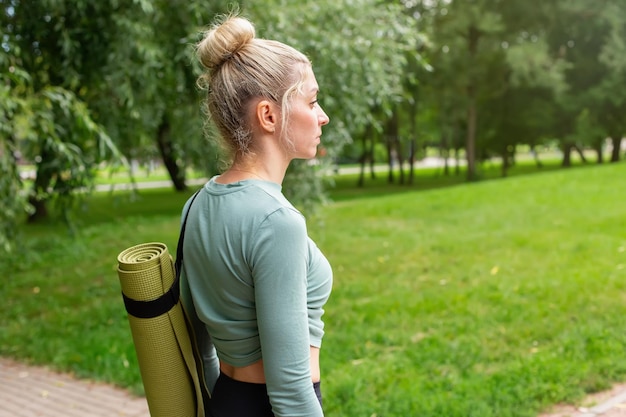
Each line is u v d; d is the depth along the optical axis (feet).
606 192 38.29
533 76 76.18
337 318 17.39
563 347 13.48
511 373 12.24
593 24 78.84
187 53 17.22
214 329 4.38
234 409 4.41
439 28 76.43
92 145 18.44
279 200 4.07
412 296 19.24
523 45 75.31
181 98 21.86
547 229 28.53
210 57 4.37
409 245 27.71
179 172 26.73
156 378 4.45
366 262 24.99
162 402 4.48
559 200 36.78
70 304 21.30
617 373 12.18
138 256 4.57
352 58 19.63
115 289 22.85
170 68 18.94
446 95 82.64
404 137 109.50
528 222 30.83
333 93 20.44
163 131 33.83
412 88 83.15
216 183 4.40
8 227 18.01
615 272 19.79
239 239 4.02
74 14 17.97
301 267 3.97
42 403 13.19
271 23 17.92
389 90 21.80
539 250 24.47
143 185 104.99
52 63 19.80
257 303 3.98
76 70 19.53
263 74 4.18
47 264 28.12
